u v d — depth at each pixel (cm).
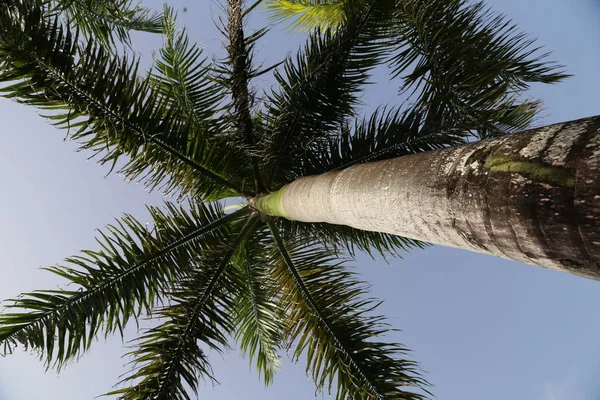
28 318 421
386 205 267
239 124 575
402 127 538
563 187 143
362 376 482
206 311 515
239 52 537
